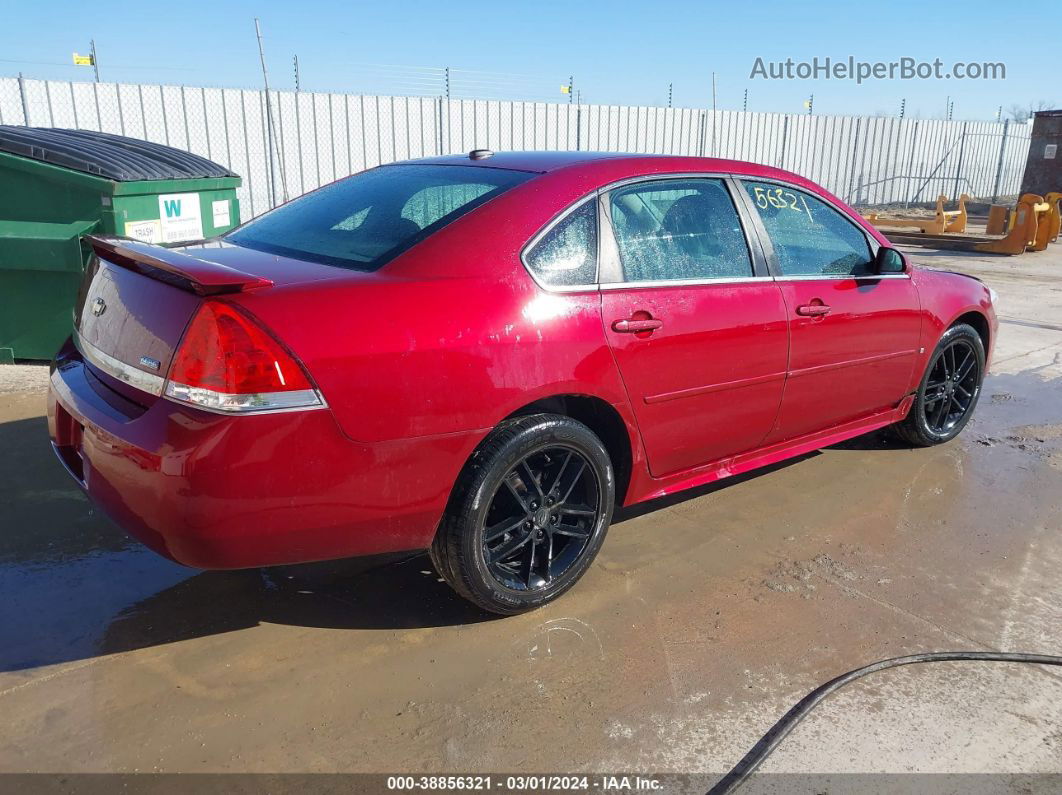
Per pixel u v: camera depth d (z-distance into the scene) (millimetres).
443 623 2877
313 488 2334
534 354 2666
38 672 2516
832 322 3684
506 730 2367
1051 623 3035
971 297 4602
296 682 2533
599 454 2938
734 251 3375
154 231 5590
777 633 2896
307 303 2318
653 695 2543
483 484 2633
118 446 2283
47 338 5508
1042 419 5523
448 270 2609
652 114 17578
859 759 2314
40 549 3209
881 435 5051
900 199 24125
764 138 19984
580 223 2916
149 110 11727
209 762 2197
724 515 3842
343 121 13430
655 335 2990
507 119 15328
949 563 3463
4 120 10805
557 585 2961
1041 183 20281
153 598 2939
